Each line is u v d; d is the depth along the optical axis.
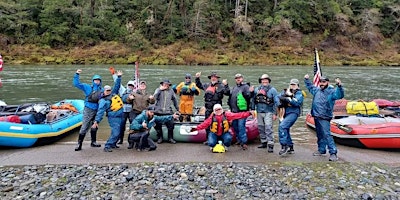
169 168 6.22
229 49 48.03
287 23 51.12
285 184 5.61
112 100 7.23
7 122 7.38
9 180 5.64
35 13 46.53
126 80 24.53
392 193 5.32
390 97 17.97
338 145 8.34
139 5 52.31
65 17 46.59
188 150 7.41
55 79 23.62
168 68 35.50
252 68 37.28
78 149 7.31
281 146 7.25
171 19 49.41
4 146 7.54
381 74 31.48
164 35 48.72
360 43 53.22
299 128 10.37
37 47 42.59
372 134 7.62
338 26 53.62
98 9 49.53
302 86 22.58
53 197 5.06
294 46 49.69
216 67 38.25
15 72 28.30
